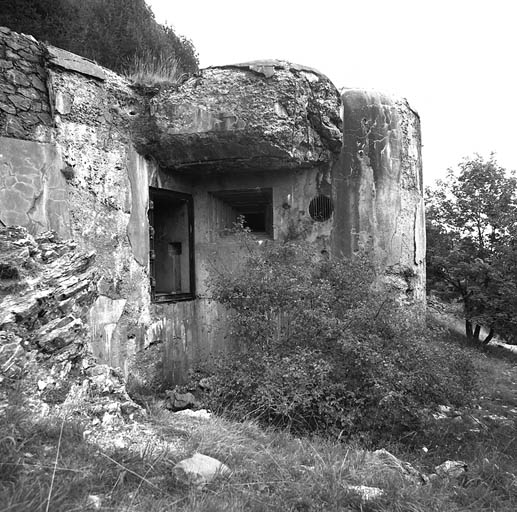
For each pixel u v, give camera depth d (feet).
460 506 11.20
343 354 16.02
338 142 21.67
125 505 8.03
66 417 10.00
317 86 20.44
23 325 11.42
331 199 22.34
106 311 18.71
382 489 10.69
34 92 16.58
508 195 35.40
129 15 34.04
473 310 34.81
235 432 12.95
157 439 11.23
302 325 16.88
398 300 20.58
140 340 20.39
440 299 37.11
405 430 16.28
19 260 12.51
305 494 9.61
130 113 20.39
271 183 23.11
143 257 20.84
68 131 17.48
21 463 8.23
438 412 17.29
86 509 7.58
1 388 10.02
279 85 19.36
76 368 12.30
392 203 22.17
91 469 8.82
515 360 33.42
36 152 16.30
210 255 23.98
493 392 22.84
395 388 15.20
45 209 16.49
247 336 18.01
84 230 17.92
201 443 11.19
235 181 23.53
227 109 19.63
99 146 18.75
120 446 10.23
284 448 12.71
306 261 19.29
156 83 21.45
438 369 15.88
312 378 15.39
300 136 20.22
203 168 22.29
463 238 36.50
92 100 18.54
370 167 22.03
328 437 14.56
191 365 23.30
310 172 22.66
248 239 22.61
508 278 33.68
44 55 16.89
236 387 16.60
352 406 15.47
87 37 29.81
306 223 22.63
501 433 17.22
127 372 19.67
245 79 19.60
